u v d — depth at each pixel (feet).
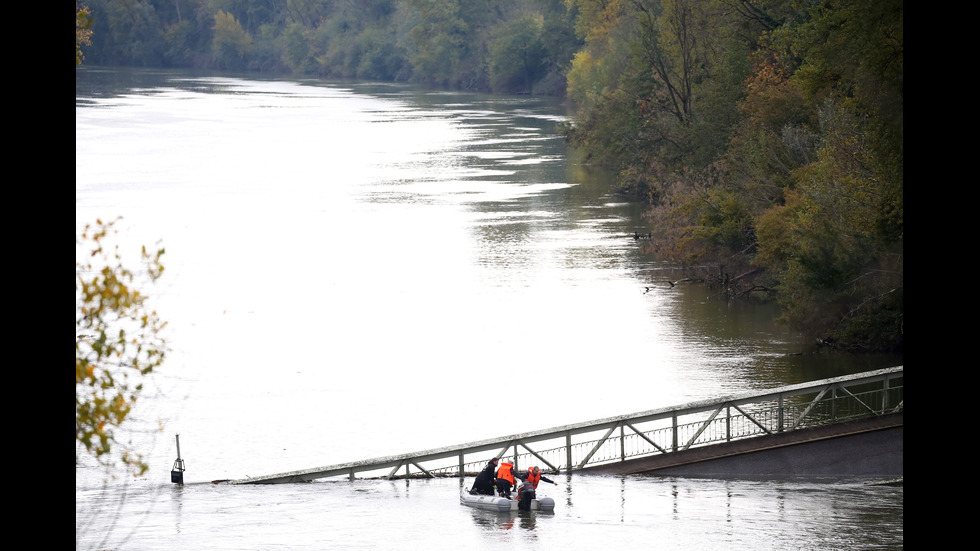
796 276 277.23
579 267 379.96
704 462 163.73
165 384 239.09
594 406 221.87
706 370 248.32
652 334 287.07
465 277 364.99
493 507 137.69
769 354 263.29
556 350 270.05
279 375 249.14
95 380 117.19
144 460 188.03
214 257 397.19
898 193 241.76
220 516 134.41
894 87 233.55
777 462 163.22
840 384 167.43
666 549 113.60
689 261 371.56
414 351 270.67
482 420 215.51
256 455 193.98
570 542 117.08
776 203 339.98
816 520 128.67
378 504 143.13
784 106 360.28
